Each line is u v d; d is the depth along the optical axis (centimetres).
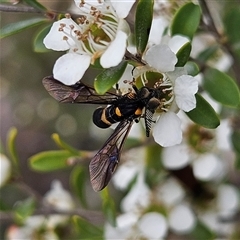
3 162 21
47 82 16
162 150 21
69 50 16
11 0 18
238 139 21
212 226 22
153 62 16
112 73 16
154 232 21
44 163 21
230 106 18
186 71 16
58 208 23
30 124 39
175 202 22
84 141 35
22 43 37
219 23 22
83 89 16
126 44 15
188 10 18
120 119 16
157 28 18
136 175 22
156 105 16
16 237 23
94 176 15
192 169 22
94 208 30
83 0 16
